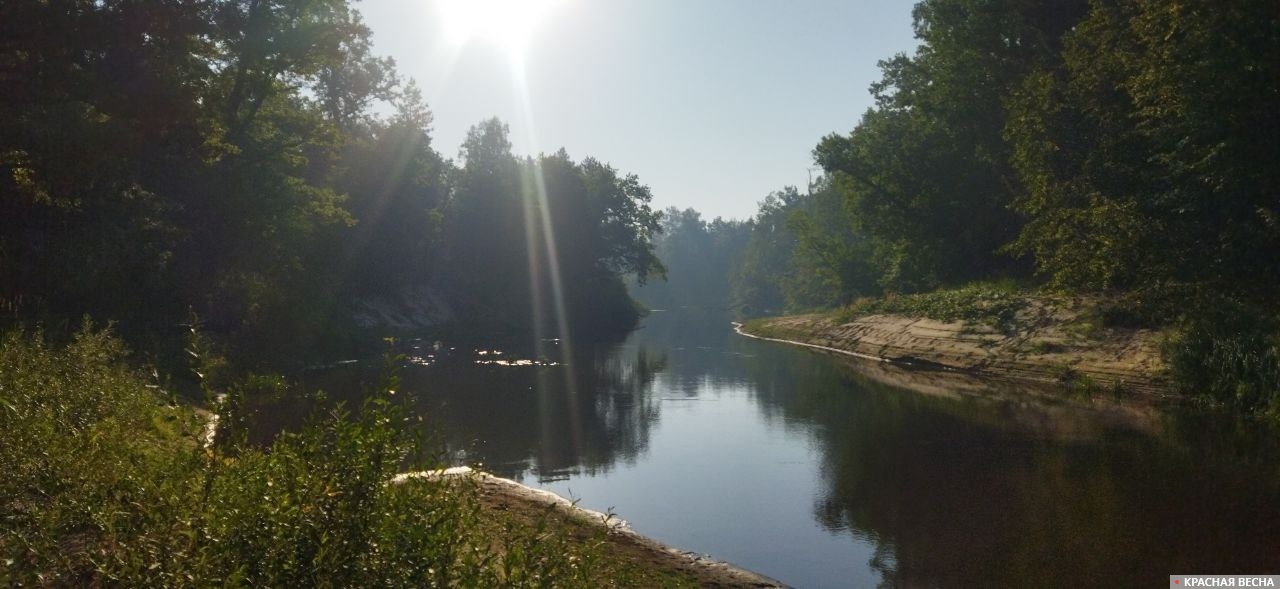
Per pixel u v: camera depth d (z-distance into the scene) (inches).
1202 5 716.7
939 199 1521.9
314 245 1343.5
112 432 238.2
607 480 481.7
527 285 2506.2
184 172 956.0
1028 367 913.5
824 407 754.8
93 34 655.8
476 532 204.1
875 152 1638.8
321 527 161.2
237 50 969.5
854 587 303.7
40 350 374.9
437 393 862.5
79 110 761.0
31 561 157.6
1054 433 593.6
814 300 2920.8
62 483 188.4
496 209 2503.7
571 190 2600.9
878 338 1299.2
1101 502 409.7
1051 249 970.1
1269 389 629.3
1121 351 834.2
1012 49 1353.3
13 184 748.6
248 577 149.6
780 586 296.8
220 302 951.0
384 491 177.9
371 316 1797.5
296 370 1000.9
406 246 1969.7
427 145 2058.3
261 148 1099.3
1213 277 767.1
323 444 185.5
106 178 786.2
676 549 335.6
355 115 1868.8
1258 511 387.9
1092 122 955.3
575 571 196.9
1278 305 722.8
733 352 1438.2
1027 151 1015.6
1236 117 714.2
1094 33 967.6
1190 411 669.9
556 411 745.0
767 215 4434.1
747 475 490.3
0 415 240.8
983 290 1244.5
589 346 1605.6
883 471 491.5
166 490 174.6
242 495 170.9
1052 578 306.5
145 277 839.1
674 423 680.4
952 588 299.3
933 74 1510.8
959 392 833.5
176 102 727.1
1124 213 832.3
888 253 1871.3
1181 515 383.2
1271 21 692.1
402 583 158.2
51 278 723.4
